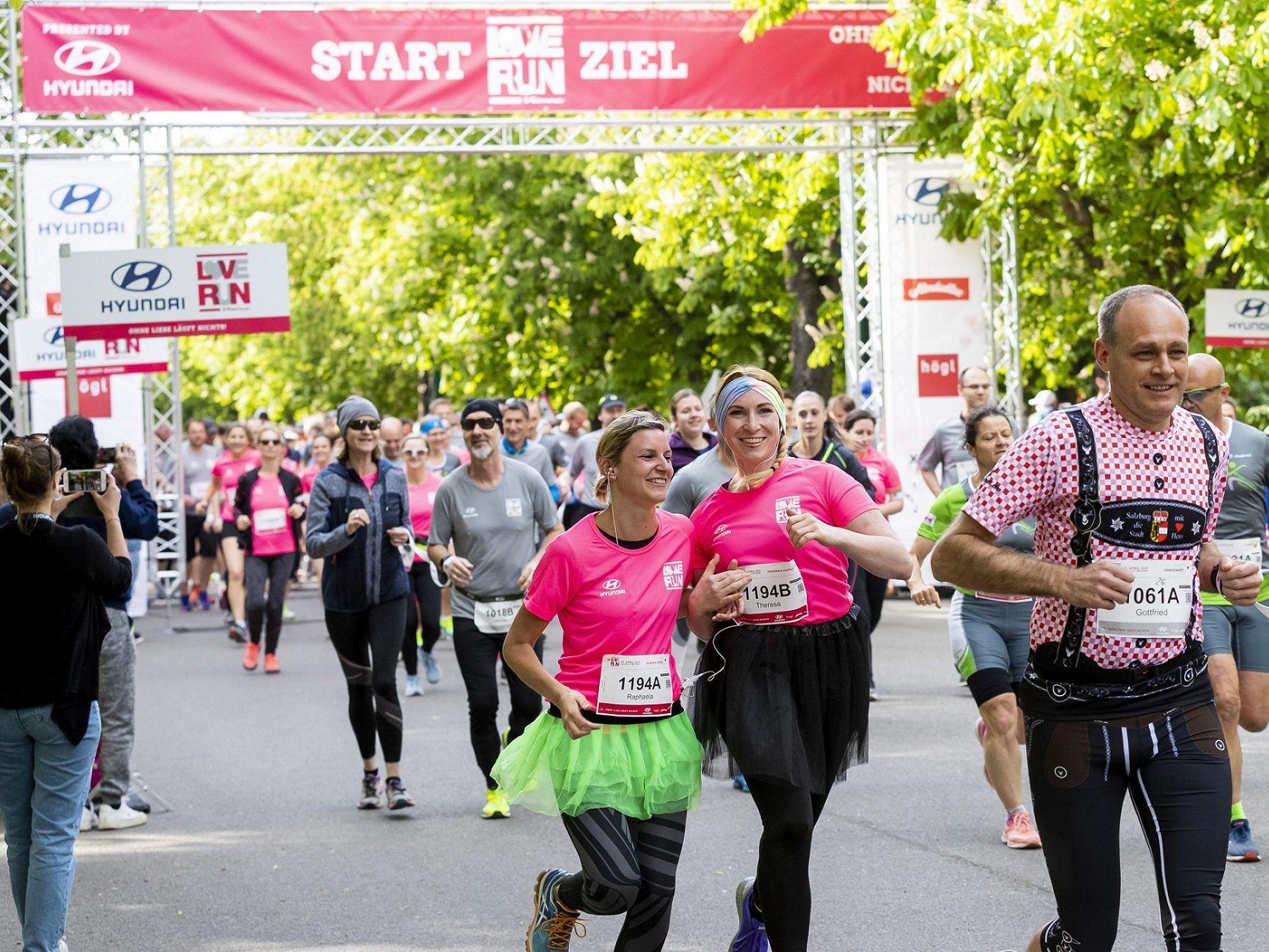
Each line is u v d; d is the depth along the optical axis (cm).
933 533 873
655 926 544
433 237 3497
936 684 1398
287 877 805
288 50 2016
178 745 1211
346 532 941
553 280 3209
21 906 644
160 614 2383
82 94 2002
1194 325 2098
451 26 2034
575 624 548
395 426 1437
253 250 1502
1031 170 1991
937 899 718
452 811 960
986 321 2175
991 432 855
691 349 3278
